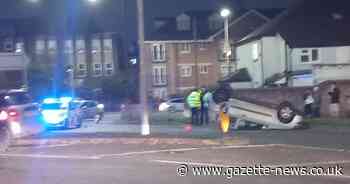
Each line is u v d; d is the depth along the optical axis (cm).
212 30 8169
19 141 2114
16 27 9500
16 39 9381
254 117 2638
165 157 1597
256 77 5875
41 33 9450
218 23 8156
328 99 3228
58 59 9438
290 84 5262
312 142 1967
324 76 3684
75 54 9550
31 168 1470
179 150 1752
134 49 9469
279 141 2008
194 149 1773
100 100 8400
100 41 9656
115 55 9675
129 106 4388
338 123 2812
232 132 2444
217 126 2853
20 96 2081
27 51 9338
